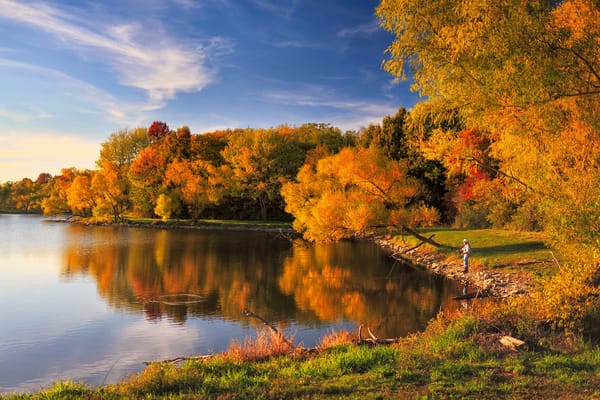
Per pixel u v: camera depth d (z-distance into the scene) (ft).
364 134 222.48
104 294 78.33
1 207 431.02
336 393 22.84
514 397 21.90
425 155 67.15
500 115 48.34
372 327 55.98
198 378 25.50
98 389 24.88
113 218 267.39
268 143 234.99
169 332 55.88
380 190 108.68
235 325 58.49
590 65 36.24
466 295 70.08
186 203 247.91
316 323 58.59
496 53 36.27
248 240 170.71
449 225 170.40
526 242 102.53
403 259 117.80
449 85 49.32
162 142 286.05
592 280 36.73
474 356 28.73
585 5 36.78
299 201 141.59
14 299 74.90
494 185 109.19
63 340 53.06
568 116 42.98
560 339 33.24
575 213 37.47
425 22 46.68
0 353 48.75
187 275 96.48
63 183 321.93
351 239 177.99
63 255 127.95
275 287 83.10
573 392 22.59
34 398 24.38
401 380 24.59
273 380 25.20
